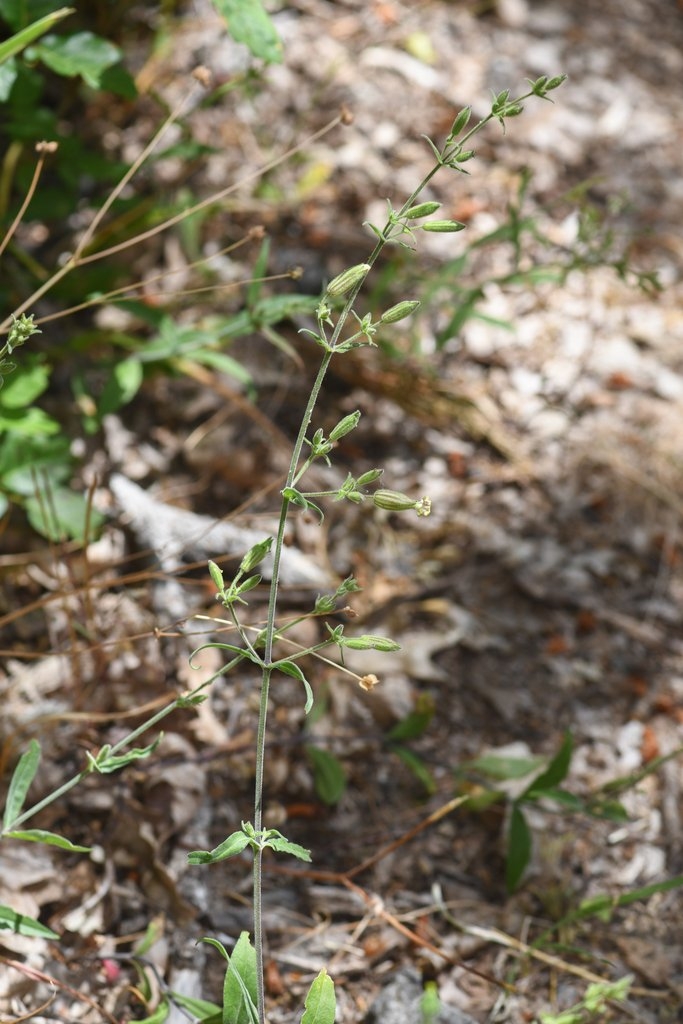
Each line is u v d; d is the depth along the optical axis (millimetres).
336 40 3924
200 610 2557
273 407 3061
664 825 2418
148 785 2205
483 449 3125
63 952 1984
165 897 2098
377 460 3047
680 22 4605
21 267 2885
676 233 3766
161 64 3566
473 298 2672
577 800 2178
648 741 2562
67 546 2506
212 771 2334
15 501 2473
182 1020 1906
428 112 3814
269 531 2775
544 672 2680
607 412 3258
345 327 3123
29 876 2023
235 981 1474
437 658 2662
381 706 2494
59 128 3307
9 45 1631
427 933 2162
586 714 2607
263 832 1426
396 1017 1983
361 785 2402
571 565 2896
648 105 4133
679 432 3242
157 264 3217
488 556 2893
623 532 3002
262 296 3197
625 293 3510
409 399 3107
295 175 3561
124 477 2793
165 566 2588
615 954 2172
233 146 3539
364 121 3732
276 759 2381
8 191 2859
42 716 2180
